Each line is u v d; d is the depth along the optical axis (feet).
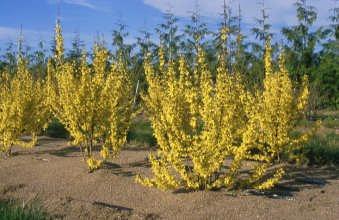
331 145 39.68
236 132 25.48
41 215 18.37
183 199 24.86
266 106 31.60
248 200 24.43
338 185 27.89
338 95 84.17
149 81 31.09
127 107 32.91
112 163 32.30
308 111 71.36
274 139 31.37
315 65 85.66
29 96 38.24
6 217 17.15
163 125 25.84
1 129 36.65
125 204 25.11
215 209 23.48
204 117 24.66
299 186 27.35
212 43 58.80
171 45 65.16
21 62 40.91
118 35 75.15
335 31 84.33
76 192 27.04
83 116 30.81
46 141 44.83
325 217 22.29
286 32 84.23
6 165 33.65
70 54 58.54
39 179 29.68
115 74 31.76
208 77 24.84
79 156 35.58
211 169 24.84
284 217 22.35
